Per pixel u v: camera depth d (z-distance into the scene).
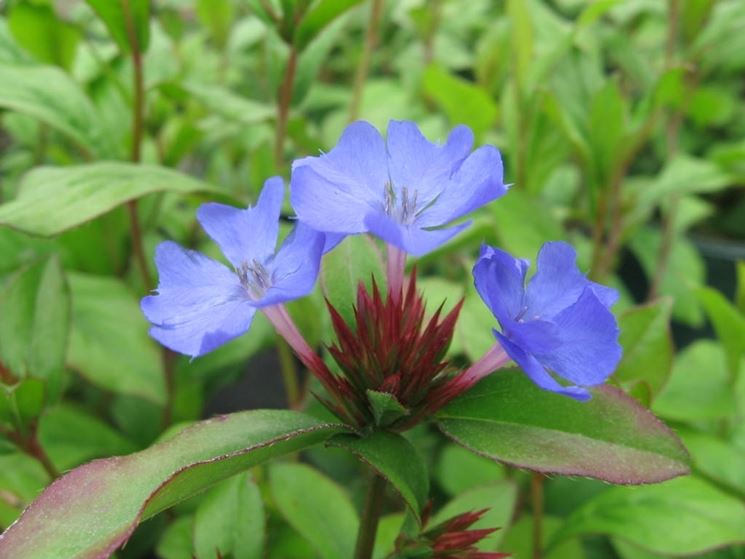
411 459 0.07
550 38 0.18
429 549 0.08
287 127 0.14
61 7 0.20
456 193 0.07
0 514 0.11
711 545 0.11
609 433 0.07
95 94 0.15
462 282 0.18
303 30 0.12
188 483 0.06
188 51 0.21
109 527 0.06
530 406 0.07
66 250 0.14
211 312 0.07
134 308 0.13
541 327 0.06
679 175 0.16
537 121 0.15
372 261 0.09
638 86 0.21
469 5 0.26
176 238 0.17
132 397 0.15
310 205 0.06
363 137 0.07
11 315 0.10
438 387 0.08
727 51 0.20
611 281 0.20
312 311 0.12
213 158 0.20
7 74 0.12
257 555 0.09
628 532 0.11
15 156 0.20
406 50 0.25
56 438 0.13
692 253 0.21
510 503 0.11
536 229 0.14
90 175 0.10
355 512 0.11
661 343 0.11
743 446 0.15
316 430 0.07
